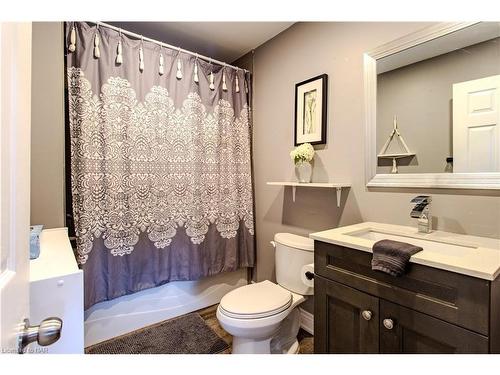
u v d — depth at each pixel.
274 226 2.26
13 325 0.49
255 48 2.38
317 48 1.84
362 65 1.58
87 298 1.59
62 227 1.54
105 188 1.66
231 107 2.28
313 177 1.88
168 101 1.92
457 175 1.23
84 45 1.58
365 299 1.07
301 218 2.00
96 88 1.63
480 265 0.83
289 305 1.50
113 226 1.70
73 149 1.56
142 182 1.81
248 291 1.60
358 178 1.62
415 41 1.36
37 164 1.47
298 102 1.97
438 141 1.29
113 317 1.82
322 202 1.84
